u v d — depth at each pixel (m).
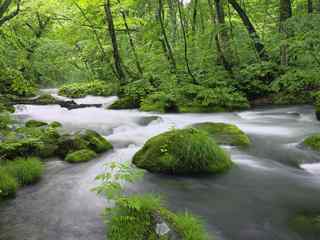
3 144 6.64
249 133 9.55
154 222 3.65
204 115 13.20
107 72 21.33
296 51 13.12
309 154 7.05
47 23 23.84
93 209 4.74
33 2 15.11
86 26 19.33
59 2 17.67
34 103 16.31
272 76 15.33
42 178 6.09
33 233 4.08
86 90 21.34
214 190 5.42
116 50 17.31
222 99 14.26
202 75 15.75
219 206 4.82
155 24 17.45
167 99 14.27
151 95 14.77
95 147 7.68
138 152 6.72
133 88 15.85
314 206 4.80
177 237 3.49
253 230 4.12
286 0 14.74
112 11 17.75
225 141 7.96
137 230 3.56
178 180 5.84
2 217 4.54
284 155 7.24
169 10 20.84
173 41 19.86
